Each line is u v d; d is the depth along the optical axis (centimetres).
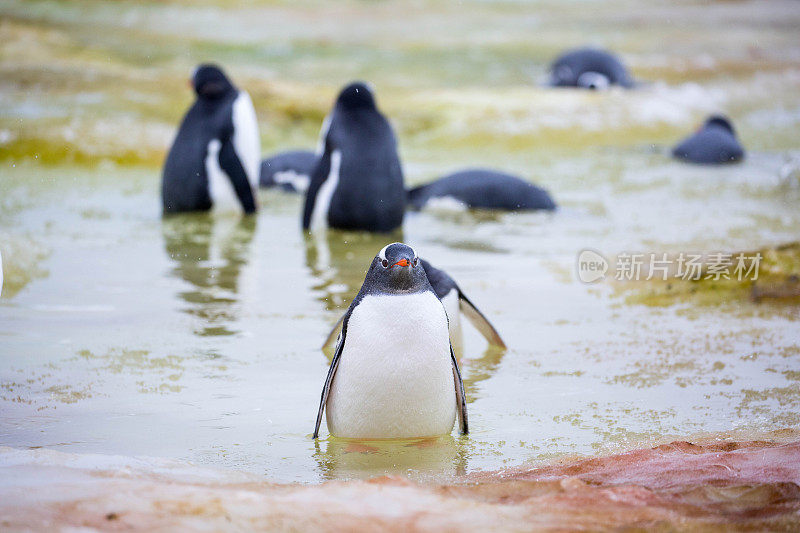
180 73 3488
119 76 3331
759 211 1938
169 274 1496
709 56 4469
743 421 903
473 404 970
